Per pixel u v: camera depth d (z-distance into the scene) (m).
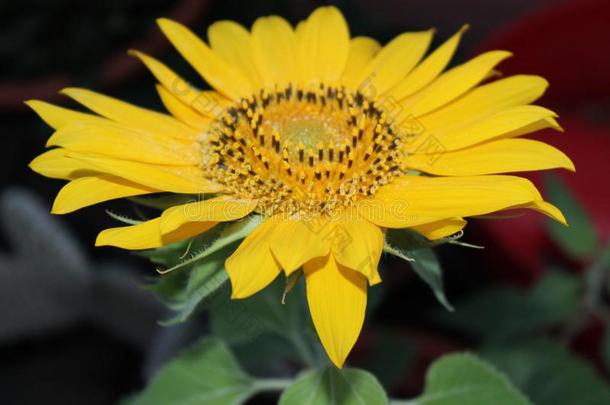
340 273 0.48
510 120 0.50
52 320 0.73
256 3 0.87
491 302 0.65
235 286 0.47
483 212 0.48
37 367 0.77
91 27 0.86
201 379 0.55
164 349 0.66
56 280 0.71
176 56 0.83
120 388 0.75
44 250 0.71
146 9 0.87
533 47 0.71
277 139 0.52
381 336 0.67
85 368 0.77
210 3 0.84
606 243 0.68
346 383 0.51
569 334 0.65
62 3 0.86
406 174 0.52
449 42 0.53
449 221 0.48
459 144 0.51
